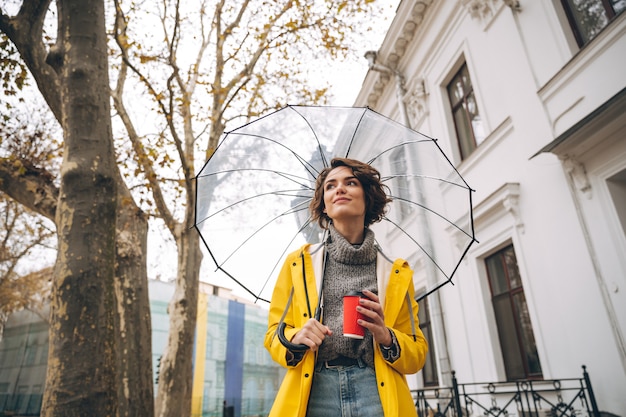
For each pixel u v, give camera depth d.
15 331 26.20
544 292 5.54
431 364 8.94
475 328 7.11
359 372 1.49
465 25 7.93
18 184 4.93
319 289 1.64
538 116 5.81
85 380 2.67
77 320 2.79
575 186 5.15
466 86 8.17
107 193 3.25
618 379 4.41
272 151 2.58
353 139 2.53
